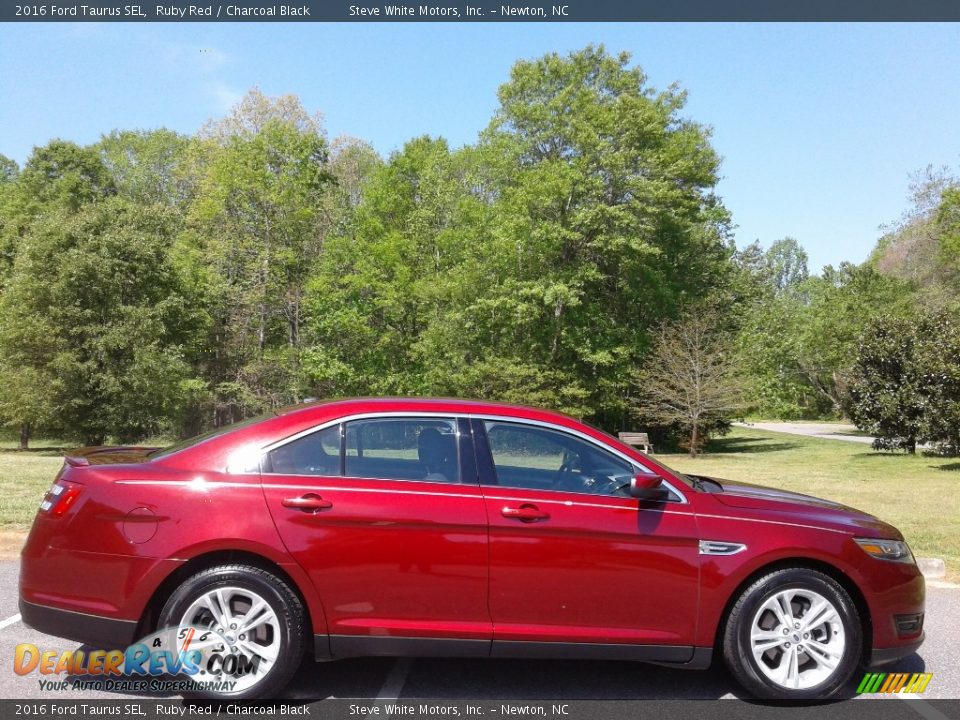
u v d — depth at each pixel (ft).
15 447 111.55
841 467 67.10
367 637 13.23
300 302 121.80
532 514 13.55
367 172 151.53
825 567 14.40
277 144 123.44
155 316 104.01
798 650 13.97
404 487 13.66
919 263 132.36
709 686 14.87
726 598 13.83
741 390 95.35
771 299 204.74
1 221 134.31
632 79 110.52
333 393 118.32
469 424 14.47
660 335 101.19
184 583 12.98
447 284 104.06
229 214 125.39
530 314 102.42
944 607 20.93
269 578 13.10
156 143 153.99
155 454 15.33
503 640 13.41
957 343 66.59
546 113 106.73
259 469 13.69
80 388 98.02
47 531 13.46
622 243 100.53
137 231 108.78
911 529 30.99
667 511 14.02
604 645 13.57
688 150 112.68
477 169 114.11
